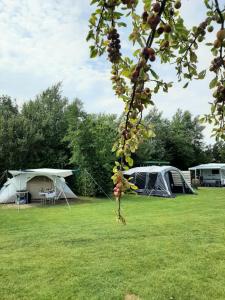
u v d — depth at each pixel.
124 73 1.23
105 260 5.28
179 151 34.41
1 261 5.31
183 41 1.38
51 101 23.30
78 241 6.60
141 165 26.86
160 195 17.34
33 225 8.83
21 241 6.71
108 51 1.37
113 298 3.86
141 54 1.10
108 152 17.47
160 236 6.96
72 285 4.25
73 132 17.52
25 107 21.42
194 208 11.97
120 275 4.59
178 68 1.46
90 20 1.45
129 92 1.47
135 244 6.27
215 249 5.86
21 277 4.57
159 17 1.10
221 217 9.55
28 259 5.40
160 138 33.12
